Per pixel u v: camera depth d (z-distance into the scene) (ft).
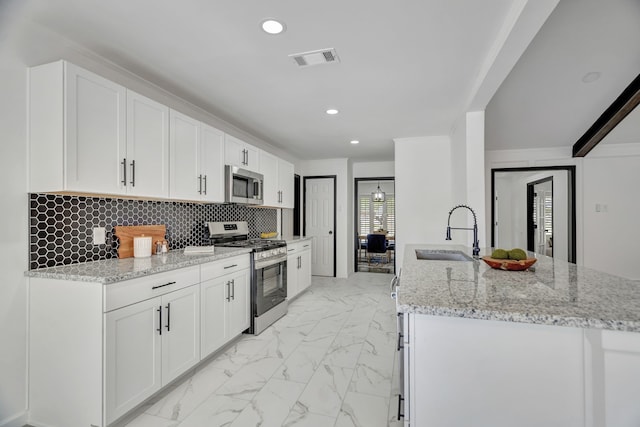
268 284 10.57
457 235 12.13
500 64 6.94
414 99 9.71
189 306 7.08
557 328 3.24
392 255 27.09
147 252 7.62
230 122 12.03
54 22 5.74
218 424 5.56
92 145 5.88
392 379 7.09
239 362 7.93
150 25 5.87
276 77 8.13
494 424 3.35
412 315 3.53
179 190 8.11
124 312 5.46
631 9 7.67
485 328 3.37
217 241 11.04
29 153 5.69
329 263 19.33
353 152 17.60
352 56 7.10
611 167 14.88
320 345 8.95
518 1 5.23
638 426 3.08
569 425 3.22
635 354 3.08
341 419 5.70
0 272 5.33
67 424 5.32
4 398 5.34
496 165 16.10
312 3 5.28
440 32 6.18
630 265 14.71
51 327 5.45
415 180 14.62
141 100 6.99
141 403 5.80
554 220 18.25
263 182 12.52
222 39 6.36
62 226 6.29
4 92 5.39
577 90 11.19
